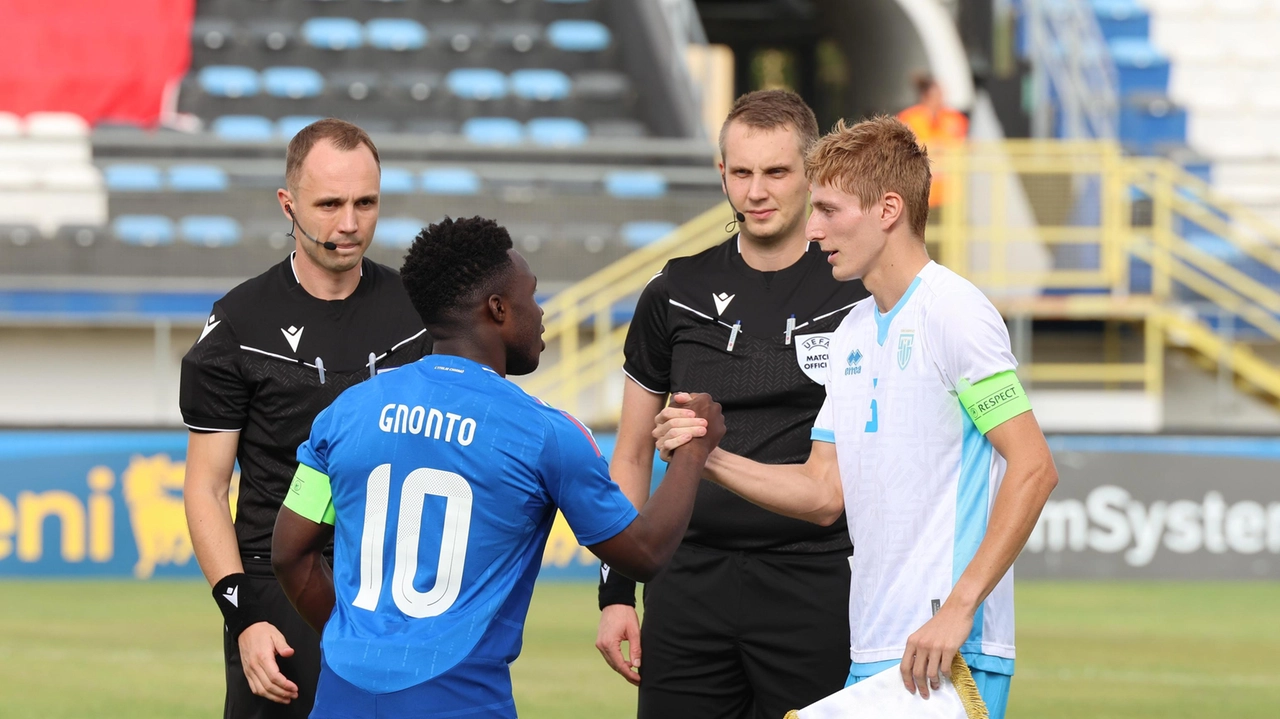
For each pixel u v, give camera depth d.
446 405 10.06
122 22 57.28
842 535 13.71
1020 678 25.92
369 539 10.04
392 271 13.81
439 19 60.22
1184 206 47.88
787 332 13.91
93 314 45.31
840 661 13.60
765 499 11.85
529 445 10.04
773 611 13.70
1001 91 62.97
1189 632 31.23
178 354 46.19
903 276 11.12
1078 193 46.72
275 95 56.34
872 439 11.15
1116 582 39.59
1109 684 25.38
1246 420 48.53
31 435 38.28
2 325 45.72
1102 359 48.12
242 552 13.21
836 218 11.09
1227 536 40.03
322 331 13.25
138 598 34.72
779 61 73.12
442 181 51.75
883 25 62.84
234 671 13.13
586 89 57.88
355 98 56.72
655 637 14.18
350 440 10.19
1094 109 54.00
